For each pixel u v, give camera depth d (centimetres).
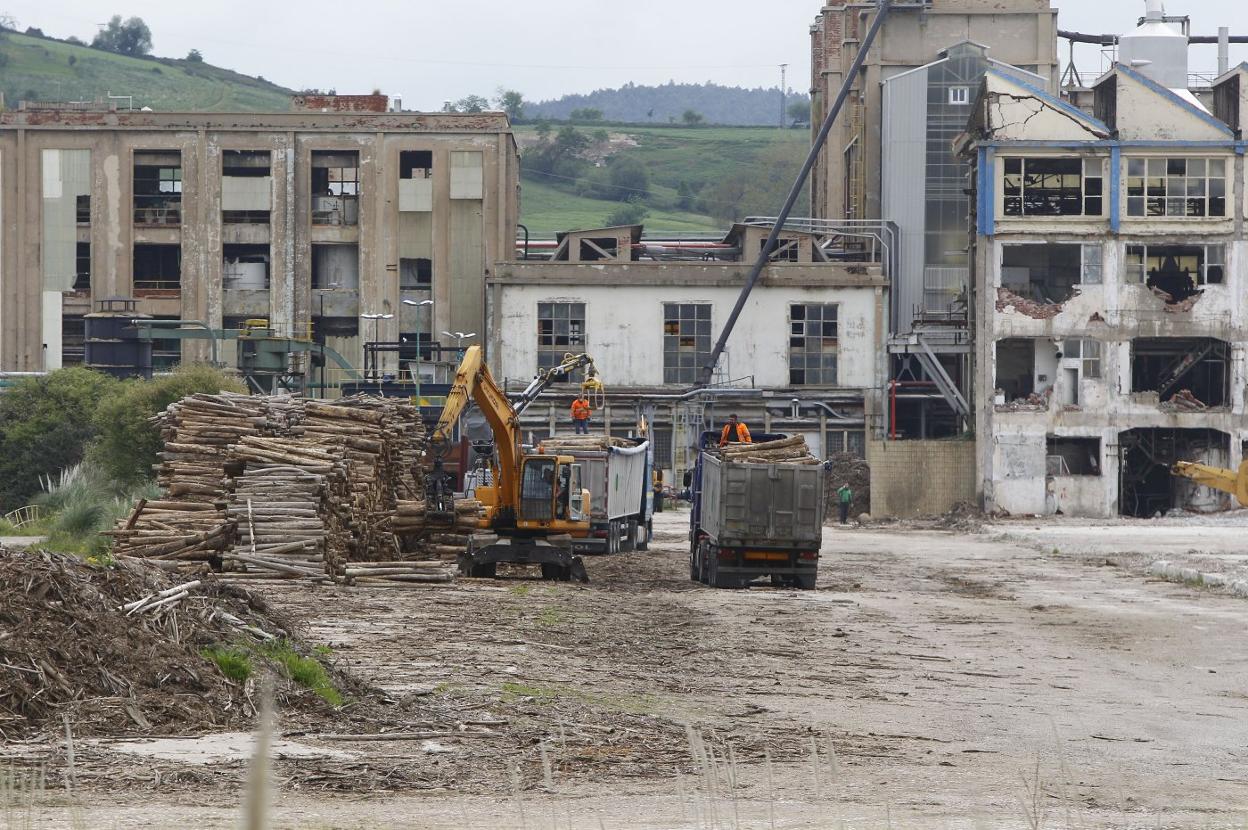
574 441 9356
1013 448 15475
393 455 7238
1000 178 15462
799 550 6931
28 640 2591
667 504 17462
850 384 18388
